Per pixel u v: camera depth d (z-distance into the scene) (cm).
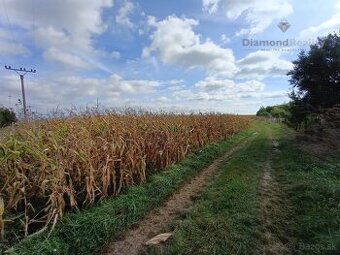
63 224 432
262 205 568
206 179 830
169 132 899
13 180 439
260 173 866
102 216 465
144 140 740
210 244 424
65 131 602
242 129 2756
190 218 518
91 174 501
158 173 771
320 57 1581
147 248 429
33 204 475
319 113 1523
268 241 430
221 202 589
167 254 409
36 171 469
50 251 373
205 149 1218
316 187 636
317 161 916
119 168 604
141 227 505
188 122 1222
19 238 402
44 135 534
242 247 412
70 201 474
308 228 456
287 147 1377
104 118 727
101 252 421
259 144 1642
